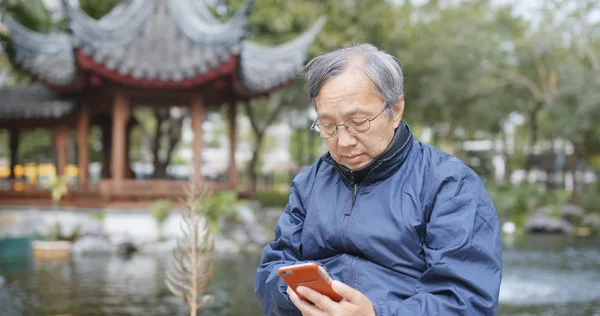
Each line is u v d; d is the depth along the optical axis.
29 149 32.59
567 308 9.57
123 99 16.86
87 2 22.83
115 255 15.40
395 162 2.15
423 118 33.03
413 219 2.10
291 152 52.88
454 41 28.53
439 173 2.12
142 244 16.23
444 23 30.14
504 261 15.26
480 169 42.31
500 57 30.66
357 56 2.09
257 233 17.66
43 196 18.92
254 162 30.27
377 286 2.08
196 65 15.79
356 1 23.52
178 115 23.75
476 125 33.16
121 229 16.89
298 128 36.25
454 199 2.07
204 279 4.38
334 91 2.05
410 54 28.50
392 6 25.78
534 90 30.08
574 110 27.19
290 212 2.39
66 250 15.35
